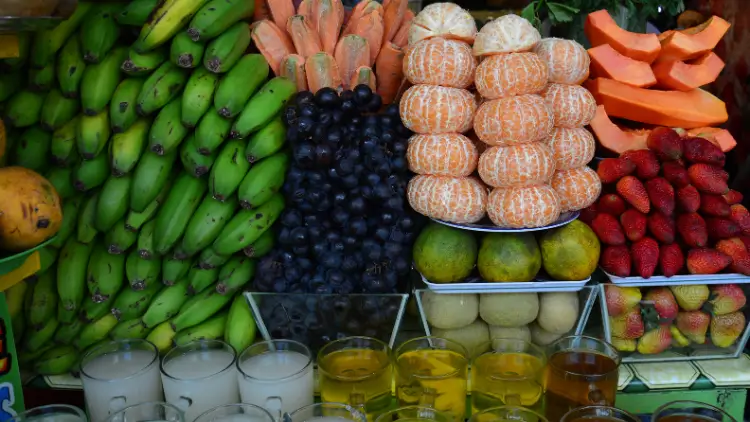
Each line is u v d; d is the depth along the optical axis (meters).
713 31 1.80
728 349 1.58
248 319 1.56
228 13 1.49
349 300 1.46
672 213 1.53
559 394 1.22
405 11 1.79
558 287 1.45
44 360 1.56
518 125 1.33
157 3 1.47
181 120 1.49
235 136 1.48
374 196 1.44
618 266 1.47
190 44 1.48
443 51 1.40
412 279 1.55
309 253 1.52
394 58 1.67
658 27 2.56
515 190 1.39
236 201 1.55
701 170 1.53
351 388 1.19
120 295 1.59
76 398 1.59
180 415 1.08
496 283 1.43
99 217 1.53
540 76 1.37
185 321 1.57
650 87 1.85
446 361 1.25
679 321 1.54
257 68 1.54
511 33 1.37
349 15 1.88
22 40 1.48
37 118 1.57
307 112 1.43
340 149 1.45
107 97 1.52
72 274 1.57
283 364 1.27
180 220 1.52
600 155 1.75
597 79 1.75
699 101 1.78
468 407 1.52
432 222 1.50
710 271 1.47
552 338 1.51
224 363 1.32
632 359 1.57
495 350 1.28
